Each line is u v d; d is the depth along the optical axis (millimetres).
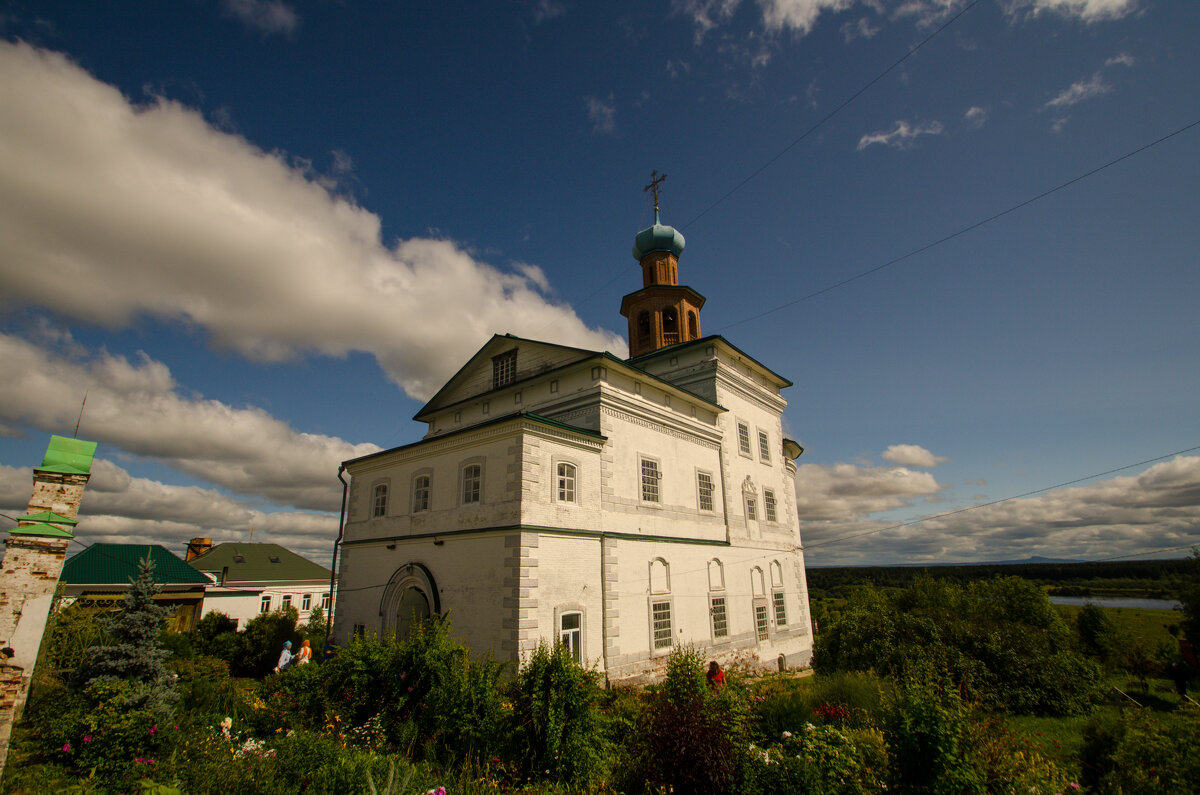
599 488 20266
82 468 9734
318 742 9906
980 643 18125
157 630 13711
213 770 8703
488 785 9070
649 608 20922
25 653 8547
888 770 8078
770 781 8406
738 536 27188
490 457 18750
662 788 8500
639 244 35875
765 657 27031
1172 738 8297
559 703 10234
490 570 17531
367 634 14016
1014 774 7754
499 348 26969
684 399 25750
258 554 49000
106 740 8945
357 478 24734
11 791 7941
